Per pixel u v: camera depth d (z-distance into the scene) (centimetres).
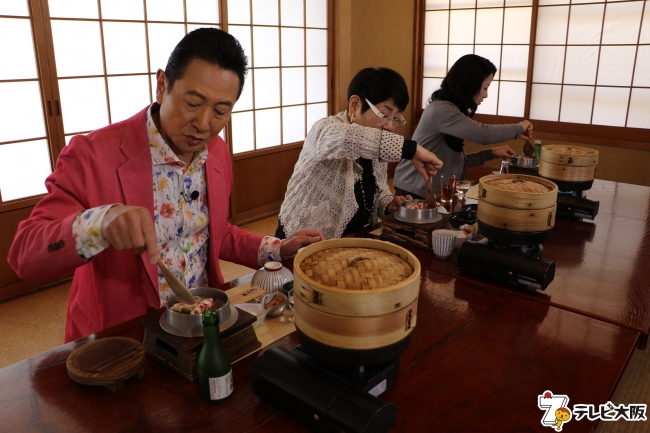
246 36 416
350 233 196
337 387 83
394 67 568
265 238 146
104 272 124
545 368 103
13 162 302
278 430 85
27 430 83
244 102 429
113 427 84
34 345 254
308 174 190
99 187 118
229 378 91
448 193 211
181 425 85
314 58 482
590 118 493
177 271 132
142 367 97
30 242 100
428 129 271
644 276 150
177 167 125
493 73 269
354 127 165
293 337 113
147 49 353
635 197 240
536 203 134
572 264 159
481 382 97
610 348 111
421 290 138
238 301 121
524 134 289
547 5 492
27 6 289
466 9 545
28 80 297
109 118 341
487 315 125
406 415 88
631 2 447
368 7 514
